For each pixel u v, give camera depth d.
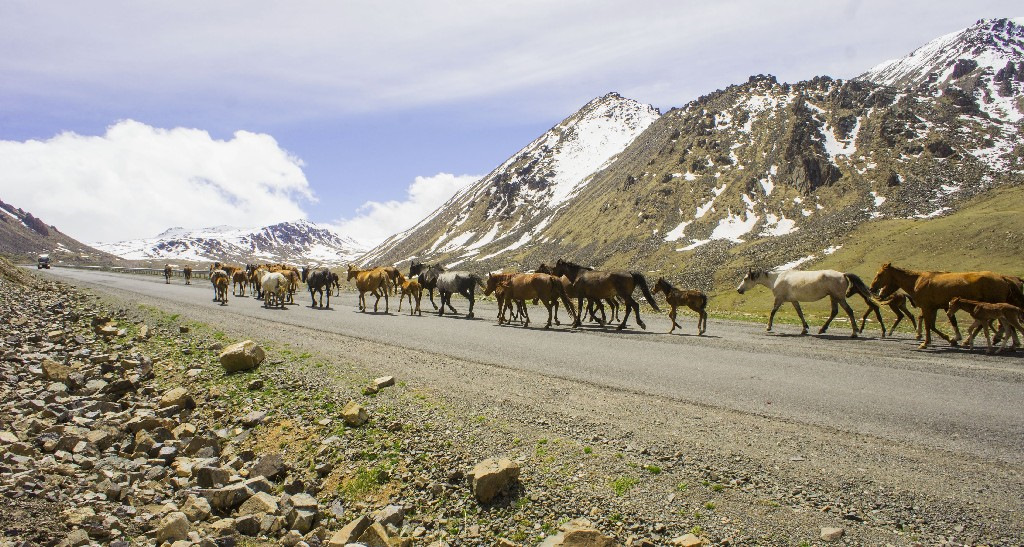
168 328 21.00
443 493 7.74
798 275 20.31
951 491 6.87
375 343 17.70
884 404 10.28
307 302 36.56
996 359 14.03
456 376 12.96
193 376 14.13
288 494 8.17
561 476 7.78
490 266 185.25
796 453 8.14
